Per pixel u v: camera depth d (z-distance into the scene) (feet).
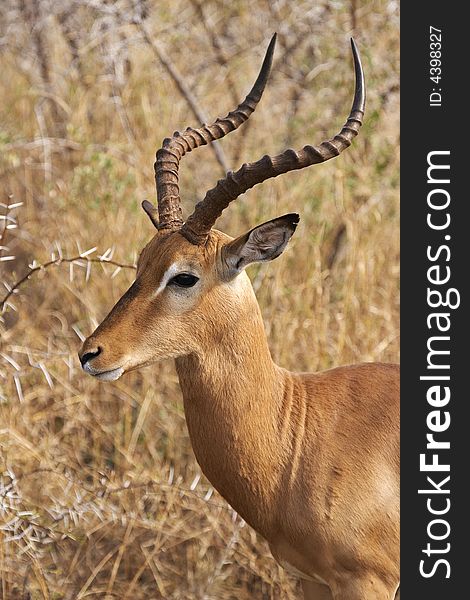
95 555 29.60
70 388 32.30
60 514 27.96
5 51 46.68
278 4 44.52
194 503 30.37
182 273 22.02
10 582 27.91
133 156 39.65
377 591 23.11
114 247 35.42
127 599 28.53
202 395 22.67
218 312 22.34
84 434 33.22
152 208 24.49
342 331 33.55
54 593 28.12
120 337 21.89
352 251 36.11
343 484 22.97
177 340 22.20
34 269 27.94
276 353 33.32
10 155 38.52
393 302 36.58
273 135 42.63
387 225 38.42
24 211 40.47
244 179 21.65
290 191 37.99
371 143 38.91
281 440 23.08
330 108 41.65
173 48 44.60
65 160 41.78
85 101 42.55
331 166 38.58
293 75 43.50
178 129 42.70
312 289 34.86
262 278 34.76
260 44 44.29
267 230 22.08
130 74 43.78
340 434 23.34
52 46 45.37
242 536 29.71
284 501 23.04
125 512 29.96
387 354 34.83
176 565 30.04
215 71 44.78
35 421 32.42
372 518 23.00
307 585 24.59
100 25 43.37
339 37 41.73
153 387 32.91
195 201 40.52
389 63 40.98
